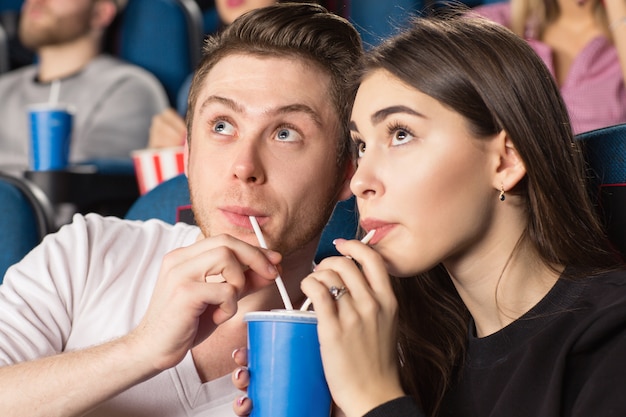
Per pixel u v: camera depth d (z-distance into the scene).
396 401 1.08
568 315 1.16
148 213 1.87
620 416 1.03
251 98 1.40
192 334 1.23
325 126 1.43
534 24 2.98
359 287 1.11
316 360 1.12
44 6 3.60
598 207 1.38
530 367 1.15
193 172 1.43
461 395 1.26
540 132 1.21
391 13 3.01
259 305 1.49
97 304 1.50
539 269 1.22
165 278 1.23
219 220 1.39
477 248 1.22
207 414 1.43
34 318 1.44
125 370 1.25
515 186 1.21
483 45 1.20
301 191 1.42
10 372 1.30
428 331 1.36
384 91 1.19
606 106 2.86
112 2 3.61
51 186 2.45
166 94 3.49
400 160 1.17
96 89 3.46
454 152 1.16
